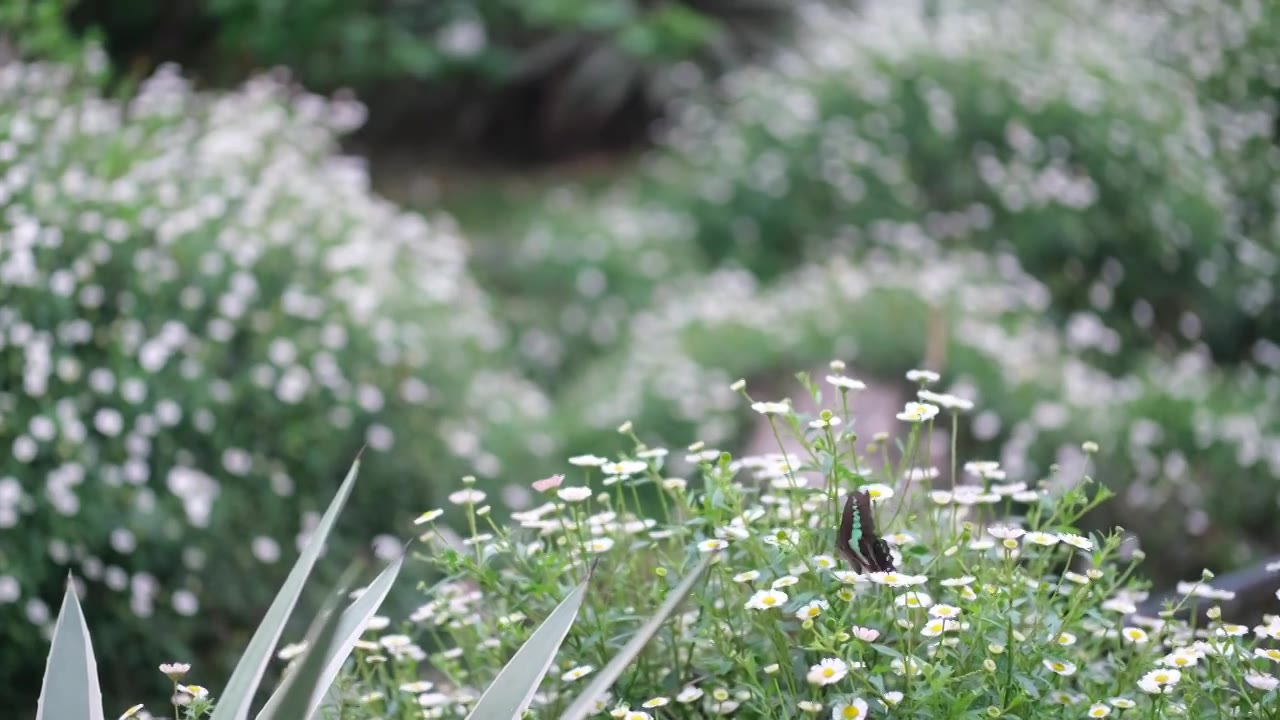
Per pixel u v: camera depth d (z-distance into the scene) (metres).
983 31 8.38
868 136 7.82
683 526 2.05
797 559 1.97
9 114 4.45
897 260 7.14
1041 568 2.04
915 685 1.79
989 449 5.39
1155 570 5.09
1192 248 7.15
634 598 2.16
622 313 7.29
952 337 5.80
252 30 10.74
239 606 3.91
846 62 8.39
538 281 7.71
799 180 7.85
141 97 5.26
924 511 2.18
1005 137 7.66
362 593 1.99
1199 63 8.62
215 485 3.92
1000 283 6.78
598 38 11.88
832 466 1.91
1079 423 5.38
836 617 1.83
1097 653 2.10
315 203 5.24
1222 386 6.34
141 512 3.77
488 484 4.72
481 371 5.49
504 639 2.14
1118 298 7.15
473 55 11.50
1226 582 2.74
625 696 1.99
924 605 1.79
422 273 5.70
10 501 3.53
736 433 5.62
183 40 11.26
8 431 3.70
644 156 11.55
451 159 11.91
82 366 3.98
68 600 1.97
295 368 4.34
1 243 3.96
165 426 4.03
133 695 3.69
